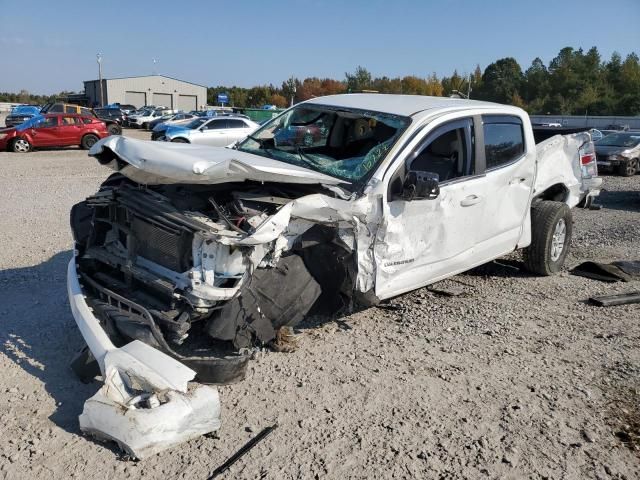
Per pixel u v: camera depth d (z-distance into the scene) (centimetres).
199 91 7800
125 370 329
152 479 289
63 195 1158
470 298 586
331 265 415
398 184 448
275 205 386
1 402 352
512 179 577
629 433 351
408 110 505
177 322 361
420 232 474
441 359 439
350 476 299
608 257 788
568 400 388
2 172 1560
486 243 561
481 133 536
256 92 8894
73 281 422
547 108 8794
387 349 450
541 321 531
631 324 533
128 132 3922
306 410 358
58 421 335
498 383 406
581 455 328
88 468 295
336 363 421
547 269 664
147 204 385
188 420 314
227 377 368
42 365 402
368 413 358
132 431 299
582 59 9038
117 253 420
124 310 385
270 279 387
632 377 425
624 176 1952
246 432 332
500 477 305
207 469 298
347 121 545
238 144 553
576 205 756
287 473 299
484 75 9800
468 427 349
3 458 301
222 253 362
